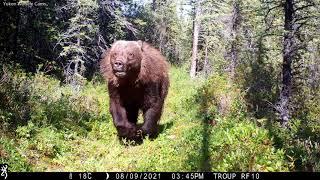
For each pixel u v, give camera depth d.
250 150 9.07
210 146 10.13
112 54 11.14
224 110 15.16
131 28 32.38
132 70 11.17
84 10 26.98
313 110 17.06
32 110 12.03
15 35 20.12
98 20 30.66
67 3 27.30
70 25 26.64
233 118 13.36
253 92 18.53
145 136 11.98
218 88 19.31
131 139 11.93
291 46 17.06
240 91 18.19
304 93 18.44
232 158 8.72
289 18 17.12
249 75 20.19
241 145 9.45
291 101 16.86
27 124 11.08
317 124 14.62
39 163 9.34
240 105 15.80
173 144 10.93
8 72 14.28
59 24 27.42
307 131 12.63
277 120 15.81
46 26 24.27
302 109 17.11
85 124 13.19
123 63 10.82
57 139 10.70
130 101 11.96
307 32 17.73
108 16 31.09
